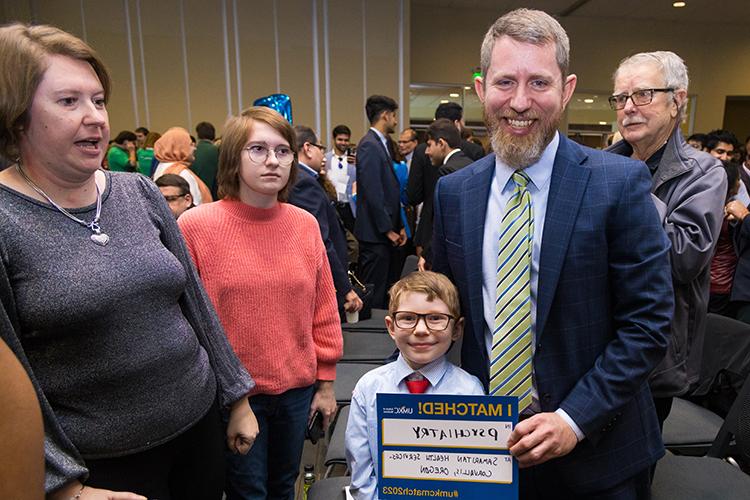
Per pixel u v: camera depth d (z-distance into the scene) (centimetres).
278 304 129
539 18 85
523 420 91
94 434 86
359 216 358
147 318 90
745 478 134
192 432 104
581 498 98
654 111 130
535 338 92
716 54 859
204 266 124
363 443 115
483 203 99
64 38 78
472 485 92
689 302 129
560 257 88
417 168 346
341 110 712
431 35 794
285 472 142
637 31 836
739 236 251
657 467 139
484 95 92
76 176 82
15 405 52
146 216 98
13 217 77
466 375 106
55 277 79
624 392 86
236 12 673
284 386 131
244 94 688
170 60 666
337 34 698
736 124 1018
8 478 52
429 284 107
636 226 86
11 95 74
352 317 278
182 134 326
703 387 182
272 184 125
